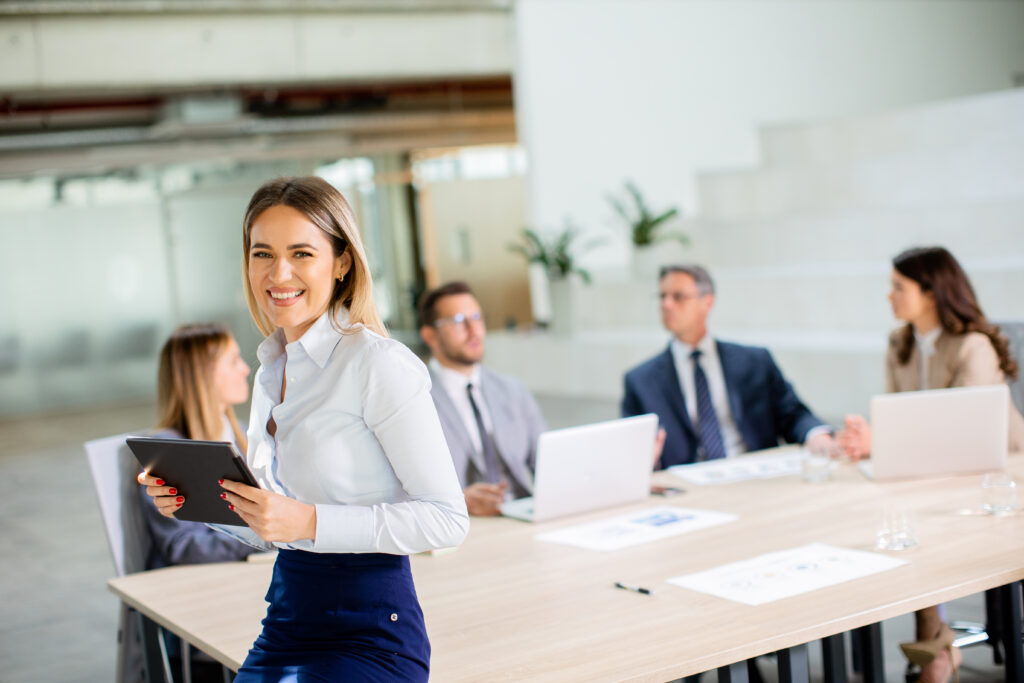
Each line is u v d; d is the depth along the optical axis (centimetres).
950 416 286
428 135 1286
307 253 158
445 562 241
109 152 1146
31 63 922
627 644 183
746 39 1120
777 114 1138
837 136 965
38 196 1198
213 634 204
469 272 1362
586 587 216
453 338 326
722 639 181
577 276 1006
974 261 734
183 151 1171
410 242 1372
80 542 562
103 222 1227
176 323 1265
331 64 1028
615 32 1068
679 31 1096
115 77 952
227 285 1288
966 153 817
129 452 274
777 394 361
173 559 261
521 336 979
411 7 1044
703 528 254
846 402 671
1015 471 290
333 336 163
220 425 285
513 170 1396
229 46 988
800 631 183
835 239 826
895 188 857
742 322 817
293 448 163
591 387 886
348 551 157
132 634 260
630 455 279
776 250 866
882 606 192
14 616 441
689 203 1112
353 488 162
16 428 1086
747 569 219
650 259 940
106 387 1241
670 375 359
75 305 1221
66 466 809
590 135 1061
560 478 269
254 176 1293
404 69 1054
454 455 322
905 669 304
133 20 952
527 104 1034
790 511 264
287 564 167
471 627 197
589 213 1064
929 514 252
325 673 158
